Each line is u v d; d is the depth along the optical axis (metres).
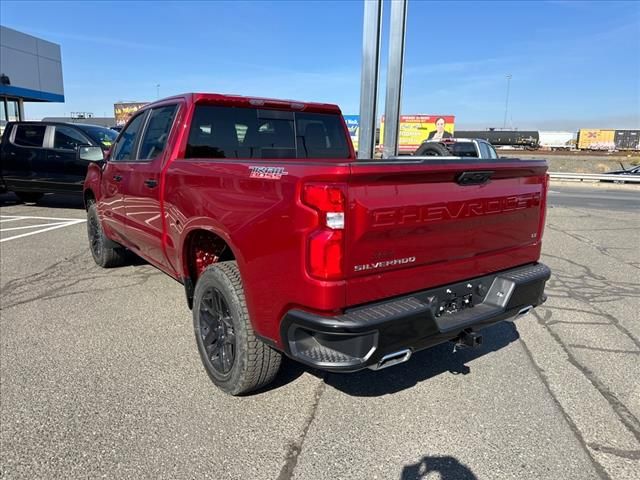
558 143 76.88
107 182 5.53
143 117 4.93
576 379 3.67
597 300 5.54
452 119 45.56
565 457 2.77
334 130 5.09
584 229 10.45
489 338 4.43
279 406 3.24
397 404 3.29
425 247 2.82
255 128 4.47
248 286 2.90
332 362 2.52
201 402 3.27
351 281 2.52
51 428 2.95
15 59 23.36
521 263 3.55
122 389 3.42
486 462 2.72
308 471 2.63
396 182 2.60
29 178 11.17
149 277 6.08
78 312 4.88
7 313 4.83
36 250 7.47
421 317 2.67
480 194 3.05
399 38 8.89
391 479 2.59
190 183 3.50
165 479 2.55
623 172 27.22
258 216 2.76
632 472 2.65
